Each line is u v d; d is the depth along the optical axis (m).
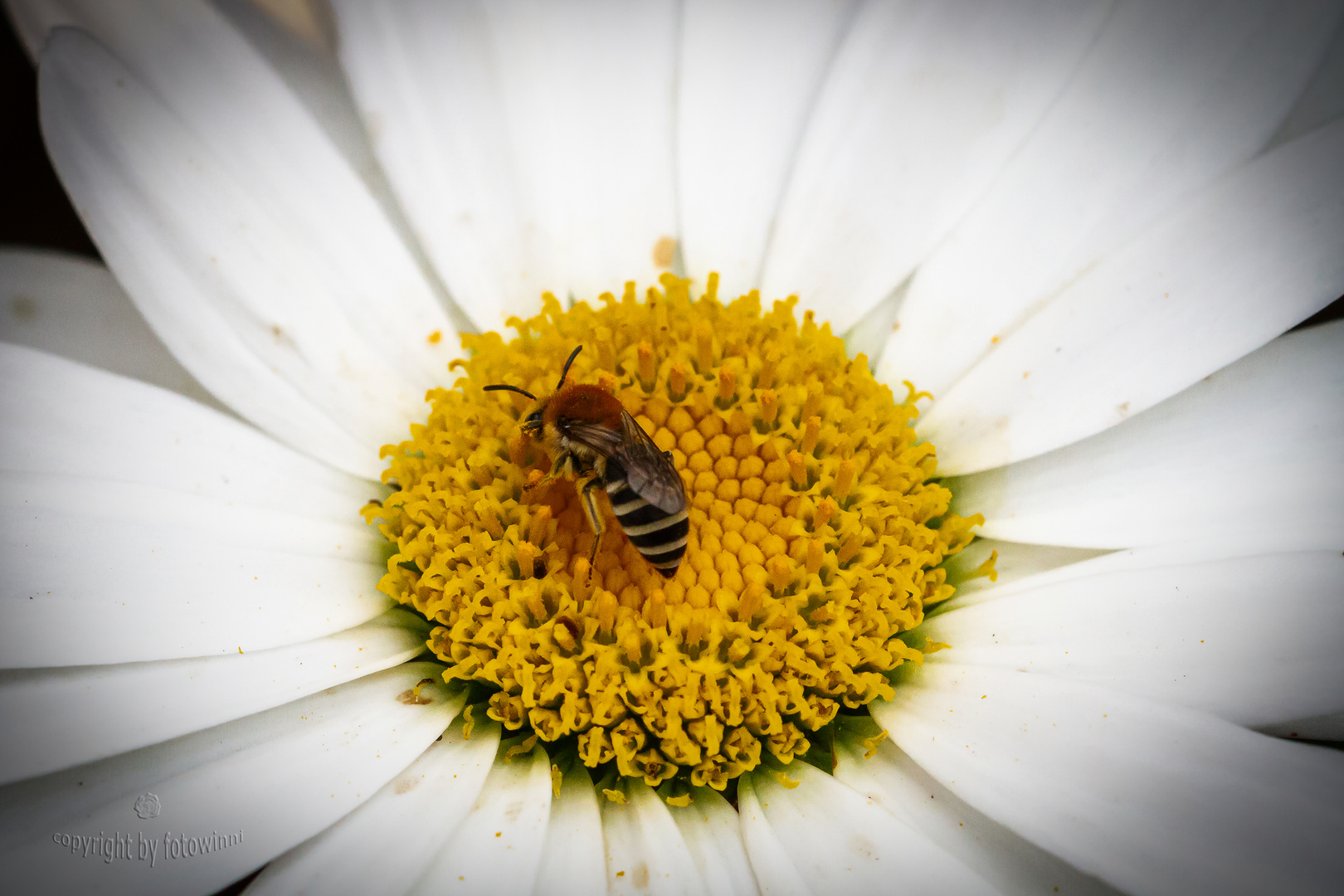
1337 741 0.12
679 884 0.12
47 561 0.12
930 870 0.12
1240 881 0.12
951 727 0.12
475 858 0.12
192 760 0.12
